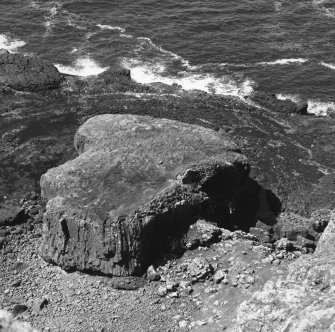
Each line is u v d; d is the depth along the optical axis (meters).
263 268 48.81
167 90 77.88
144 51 85.56
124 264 50.41
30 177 64.31
